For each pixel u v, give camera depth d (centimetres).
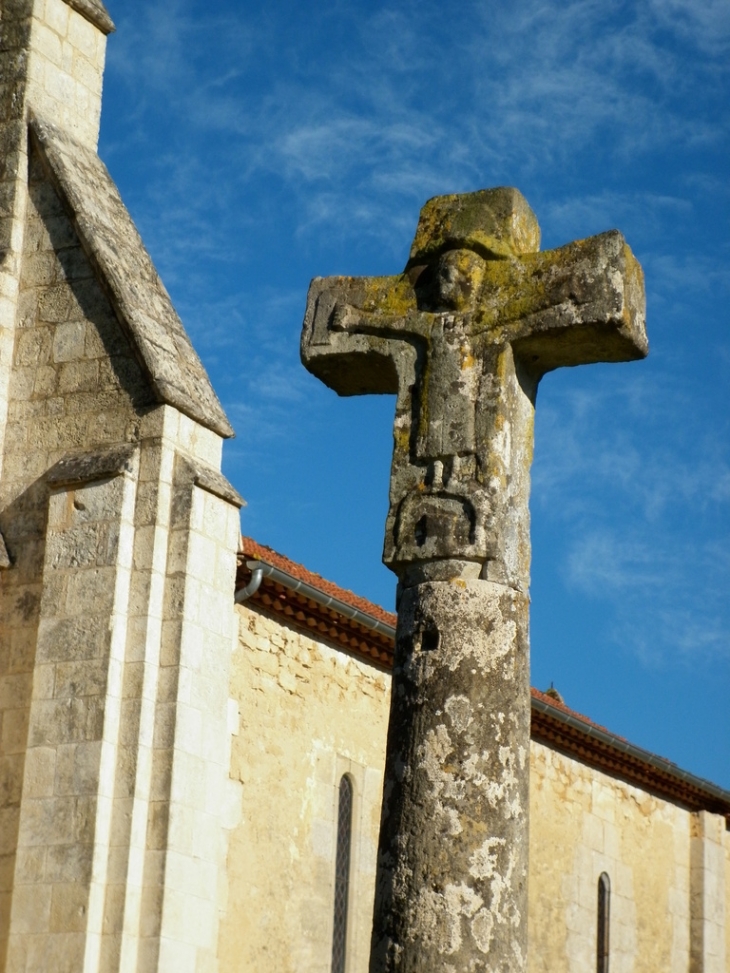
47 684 1270
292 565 1944
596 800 2317
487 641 827
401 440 879
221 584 1316
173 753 1238
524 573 856
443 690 817
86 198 1427
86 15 1530
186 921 1217
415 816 800
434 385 877
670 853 2453
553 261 881
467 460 859
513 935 784
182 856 1226
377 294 914
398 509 864
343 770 1866
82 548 1295
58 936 1198
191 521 1298
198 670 1276
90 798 1224
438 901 783
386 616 2042
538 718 2175
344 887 1853
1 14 1500
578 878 2242
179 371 1360
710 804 2531
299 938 1752
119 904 1201
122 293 1368
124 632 1271
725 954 2508
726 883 2564
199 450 1348
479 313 884
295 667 1817
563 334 869
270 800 1745
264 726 1755
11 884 1229
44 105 1477
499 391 868
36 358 1388
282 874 1742
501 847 794
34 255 1420
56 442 1357
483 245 895
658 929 2389
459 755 805
